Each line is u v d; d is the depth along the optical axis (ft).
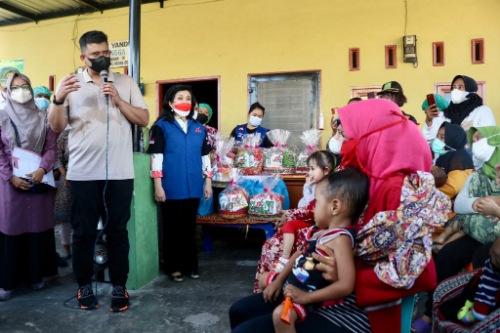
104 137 9.30
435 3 18.67
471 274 6.07
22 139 10.22
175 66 22.29
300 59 20.44
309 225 7.48
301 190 14.62
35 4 23.20
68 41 24.27
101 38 9.07
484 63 18.21
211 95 25.77
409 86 19.11
